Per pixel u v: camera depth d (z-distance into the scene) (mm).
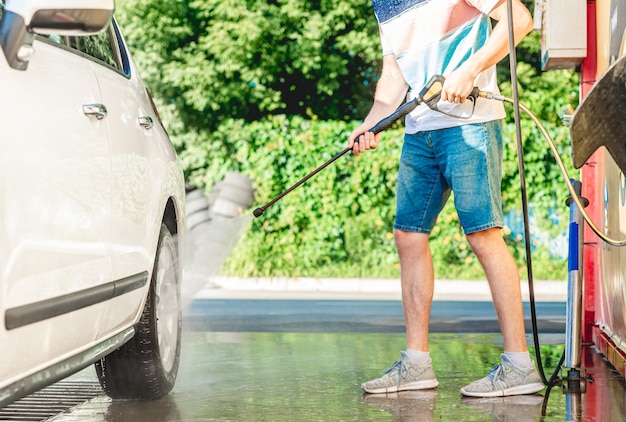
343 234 15438
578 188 5059
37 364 3324
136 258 4348
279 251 15258
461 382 5488
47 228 3277
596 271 6906
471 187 4965
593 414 4508
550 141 4645
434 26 4992
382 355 6680
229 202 15375
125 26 17734
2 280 2951
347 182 15383
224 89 17641
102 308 3883
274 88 18562
